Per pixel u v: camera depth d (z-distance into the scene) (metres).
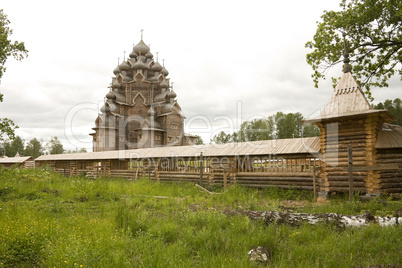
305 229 7.40
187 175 21.38
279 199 14.76
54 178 22.28
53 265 5.41
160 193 16.34
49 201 12.86
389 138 13.43
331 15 20.50
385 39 20.05
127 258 5.82
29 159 49.81
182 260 5.76
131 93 54.78
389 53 20.50
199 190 17.02
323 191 14.37
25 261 6.13
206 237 6.92
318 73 21.62
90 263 5.59
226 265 5.39
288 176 15.96
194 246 6.68
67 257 5.47
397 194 13.04
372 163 13.12
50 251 5.81
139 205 12.47
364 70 21.58
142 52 59.06
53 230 7.35
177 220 8.92
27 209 10.09
